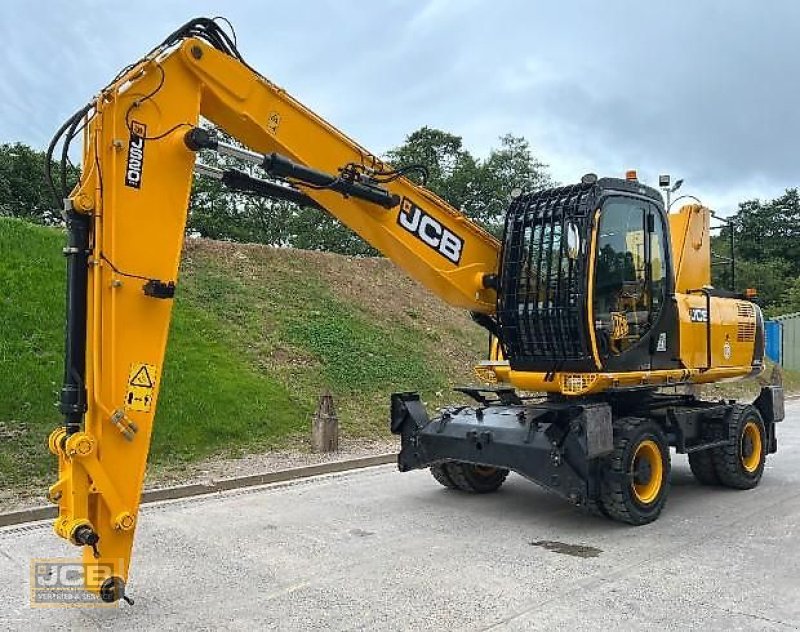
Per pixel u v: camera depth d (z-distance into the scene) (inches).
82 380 188.7
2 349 424.8
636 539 269.0
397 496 337.7
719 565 238.8
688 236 354.6
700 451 344.8
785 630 186.7
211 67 215.6
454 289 286.2
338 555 249.0
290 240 1187.9
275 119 233.5
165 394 436.1
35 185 1109.1
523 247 292.8
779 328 1236.5
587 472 269.0
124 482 189.9
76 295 189.0
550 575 228.7
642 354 301.4
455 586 218.8
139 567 235.6
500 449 288.8
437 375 629.0
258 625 190.5
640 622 191.6
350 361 585.9
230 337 549.3
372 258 831.7
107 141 193.2
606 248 289.6
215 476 360.5
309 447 432.8
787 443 509.0
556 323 282.5
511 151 1551.4
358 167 249.3
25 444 358.6
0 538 268.4
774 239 2431.1
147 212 199.0
